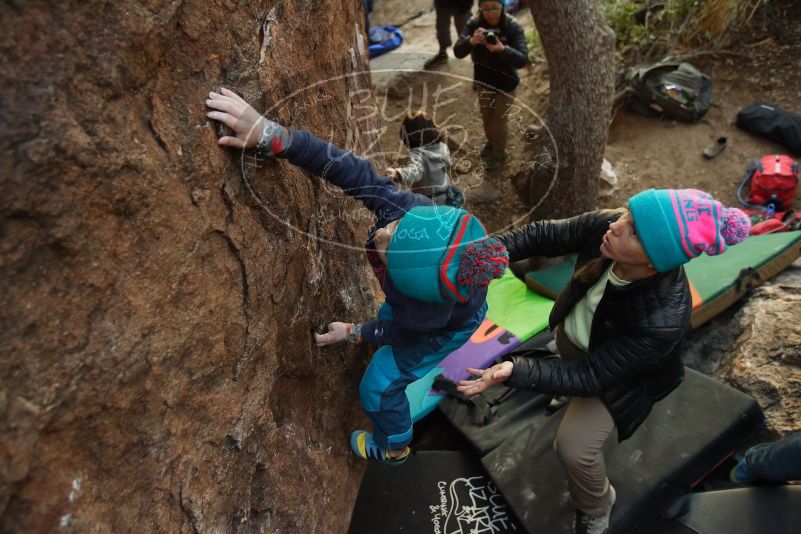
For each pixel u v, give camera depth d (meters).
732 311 2.72
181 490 0.97
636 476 1.93
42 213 0.71
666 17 4.79
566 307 1.61
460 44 2.35
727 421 2.05
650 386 1.55
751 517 1.80
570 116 2.35
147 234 0.89
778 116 4.09
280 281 1.29
